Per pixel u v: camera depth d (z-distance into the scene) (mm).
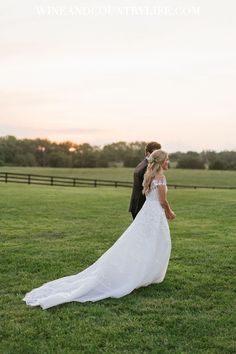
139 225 7305
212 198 26609
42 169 100125
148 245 7293
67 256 10055
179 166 121000
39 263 9328
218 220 16391
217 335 5664
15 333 5695
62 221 16016
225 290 7500
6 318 6184
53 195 26953
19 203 21516
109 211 19281
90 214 18141
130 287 7090
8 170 92875
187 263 9375
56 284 7250
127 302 6793
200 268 8930
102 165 122062
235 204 22578
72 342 5453
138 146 124125
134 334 5688
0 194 26516
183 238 12445
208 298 7094
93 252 10508
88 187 40469
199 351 5227
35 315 6277
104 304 6699
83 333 5707
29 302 6762
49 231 13656
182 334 5707
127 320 6125
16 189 31891
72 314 6289
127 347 5355
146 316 6246
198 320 6113
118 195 27969
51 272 8656
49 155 121812
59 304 6637
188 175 88000
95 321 6090
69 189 34750
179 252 10492
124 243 7215
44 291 7039
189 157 121750
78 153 122562
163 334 5691
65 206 20828
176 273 8516
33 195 26500
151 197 7414
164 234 7418
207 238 12469
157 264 7426
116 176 85812
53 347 5320
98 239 12312
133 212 8664
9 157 120312
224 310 6535
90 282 6945
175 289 7492
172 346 5375
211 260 9648
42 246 11195
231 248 11008
